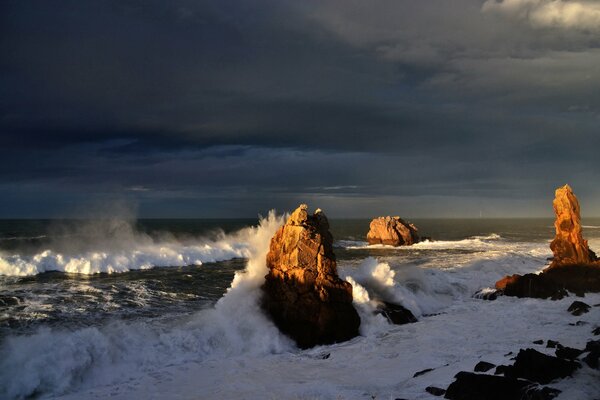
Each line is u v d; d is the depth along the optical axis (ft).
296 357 52.85
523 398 32.65
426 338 58.59
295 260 61.93
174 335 54.08
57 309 66.49
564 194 96.32
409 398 36.01
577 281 86.22
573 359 40.34
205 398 40.24
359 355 52.90
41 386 42.45
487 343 54.49
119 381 45.06
